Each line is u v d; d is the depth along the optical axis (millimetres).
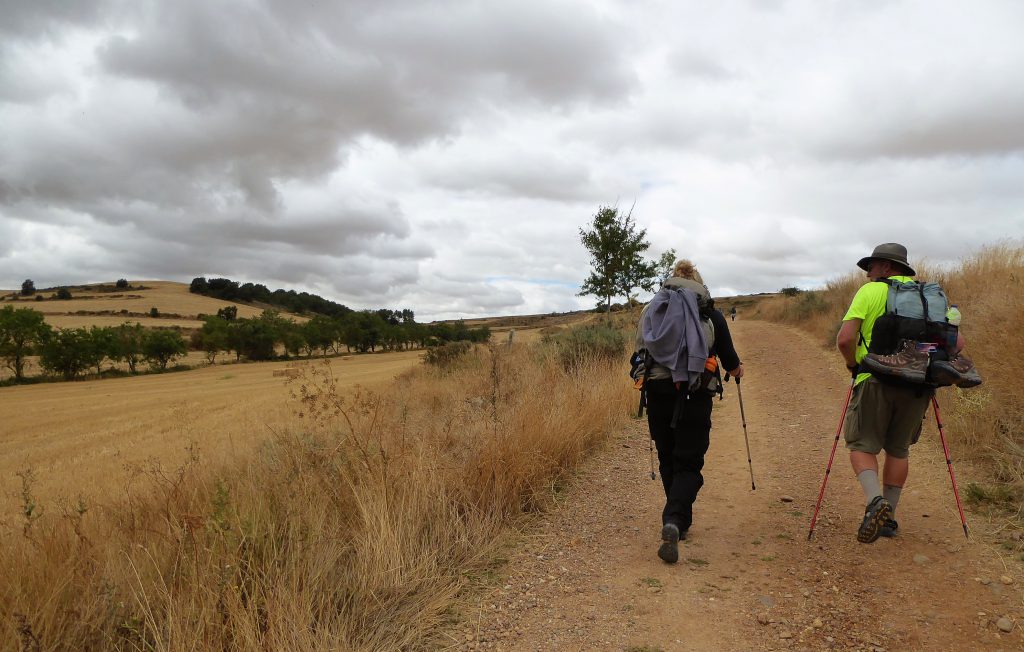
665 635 3041
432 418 7367
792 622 3072
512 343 15180
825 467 5801
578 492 5355
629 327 16172
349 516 4148
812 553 3887
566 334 13656
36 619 2855
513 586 3617
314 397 6508
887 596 3246
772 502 4945
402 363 61938
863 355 3953
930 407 6477
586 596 3477
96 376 71438
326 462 4773
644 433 7566
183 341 79750
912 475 5121
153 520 4211
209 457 7777
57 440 22062
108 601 3004
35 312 67750
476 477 4785
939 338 3680
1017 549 3559
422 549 3795
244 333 93312
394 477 4461
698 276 4312
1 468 16016
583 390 7863
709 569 3766
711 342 4027
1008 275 9328
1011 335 5750
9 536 3756
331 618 3092
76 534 3777
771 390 10344
